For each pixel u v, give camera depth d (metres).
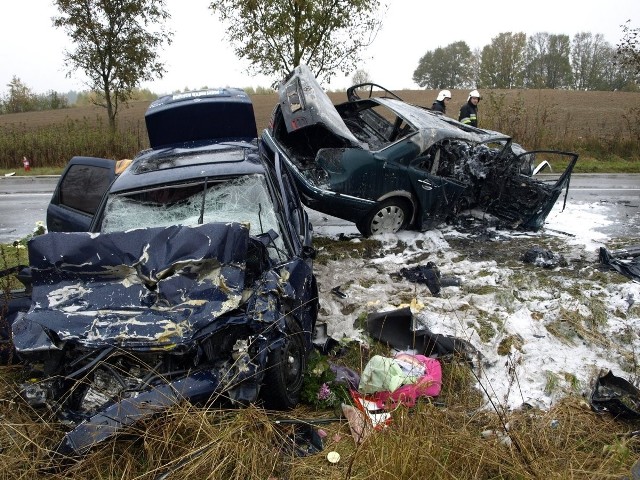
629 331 4.50
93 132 15.17
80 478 2.91
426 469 2.89
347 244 6.58
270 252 3.95
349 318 4.70
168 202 4.32
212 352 3.28
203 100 5.69
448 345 4.18
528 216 7.05
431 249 6.54
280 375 3.38
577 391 3.80
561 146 14.01
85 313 3.29
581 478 2.95
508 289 5.27
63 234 3.61
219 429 3.12
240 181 4.38
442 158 6.85
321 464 3.13
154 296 3.35
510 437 3.11
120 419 2.98
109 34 15.46
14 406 3.42
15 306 4.05
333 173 6.26
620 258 6.09
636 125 14.51
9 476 2.96
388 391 3.62
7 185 11.76
